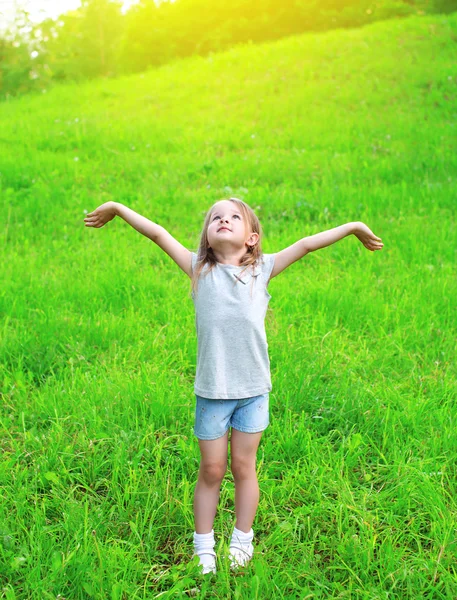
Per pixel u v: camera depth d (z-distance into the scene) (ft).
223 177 31.12
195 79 53.01
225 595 8.67
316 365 14.32
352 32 58.23
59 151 36.09
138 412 12.68
